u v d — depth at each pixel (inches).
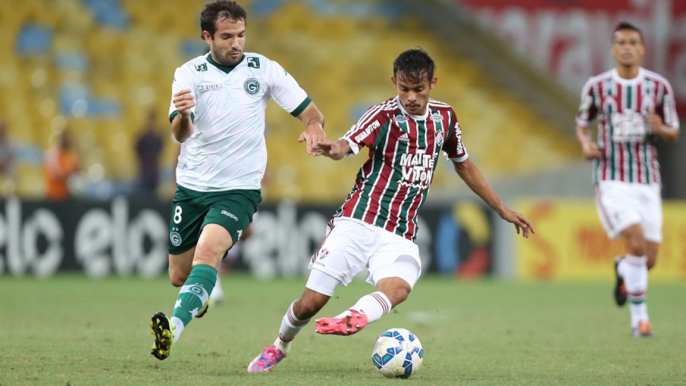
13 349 864.9
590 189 2893.7
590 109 1210.0
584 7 2972.4
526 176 2849.4
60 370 722.8
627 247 1161.4
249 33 3031.5
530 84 3063.5
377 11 3201.3
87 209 2060.8
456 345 997.2
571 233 2271.2
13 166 2418.8
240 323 1192.8
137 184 2367.1
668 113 1188.5
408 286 718.5
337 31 3129.9
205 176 797.9
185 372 728.3
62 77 2726.4
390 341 724.7
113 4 2935.5
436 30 3206.2
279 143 2743.6
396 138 738.2
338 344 988.6
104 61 2802.7
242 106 796.0
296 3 3147.1
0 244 2023.9
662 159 2987.2
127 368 744.3
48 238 2046.0
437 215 2217.0
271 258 2139.5
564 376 761.6
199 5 3026.6
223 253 768.3
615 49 1187.9
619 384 716.0
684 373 788.0
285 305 1477.6
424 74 714.2
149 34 2915.8
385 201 738.2
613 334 1141.7
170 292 1680.6
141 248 2080.5
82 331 1048.2
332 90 2957.7
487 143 2925.7
